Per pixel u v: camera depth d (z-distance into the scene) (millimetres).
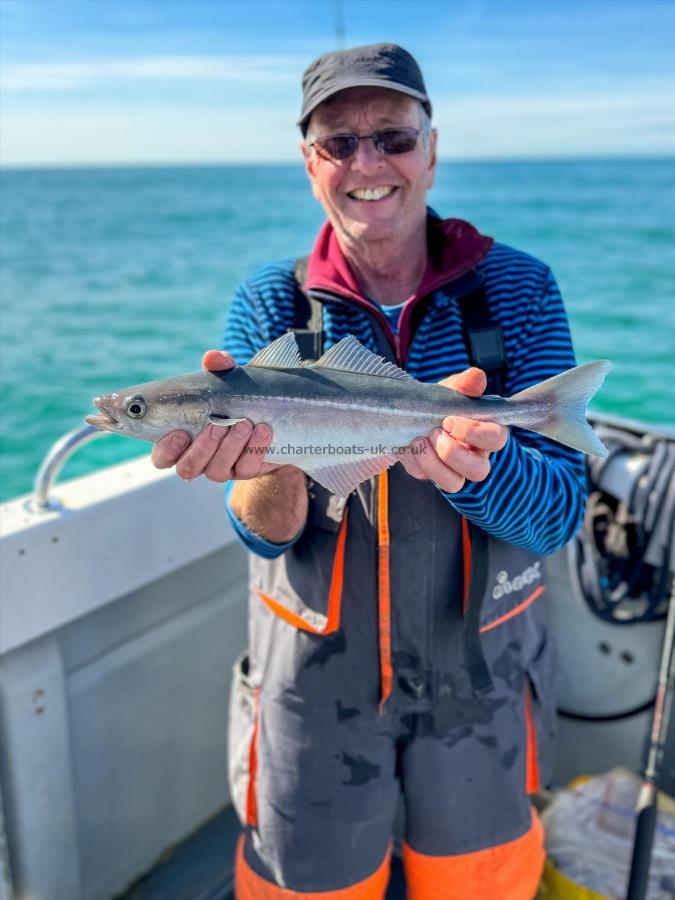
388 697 1994
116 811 2623
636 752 2777
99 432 2246
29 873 2348
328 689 2008
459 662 1975
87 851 2559
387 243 1996
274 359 1879
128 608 2562
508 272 2059
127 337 16078
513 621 2057
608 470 2604
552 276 2102
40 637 2277
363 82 1845
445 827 2070
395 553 1903
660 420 11273
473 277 2012
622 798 2545
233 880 2666
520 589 2023
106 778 2574
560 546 1969
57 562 2195
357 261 2076
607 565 2623
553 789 2768
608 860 2365
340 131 1943
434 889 2119
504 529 1786
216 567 2824
